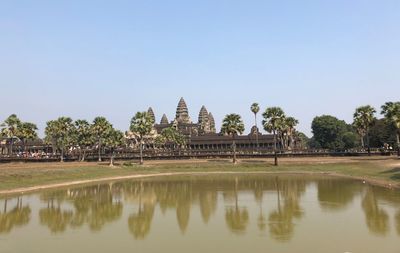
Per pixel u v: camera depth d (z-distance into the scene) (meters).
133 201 60.78
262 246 31.52
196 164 131.62
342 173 101.50
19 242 34.28
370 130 164.62
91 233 37.91
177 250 31.03
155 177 108.19
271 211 48.81
